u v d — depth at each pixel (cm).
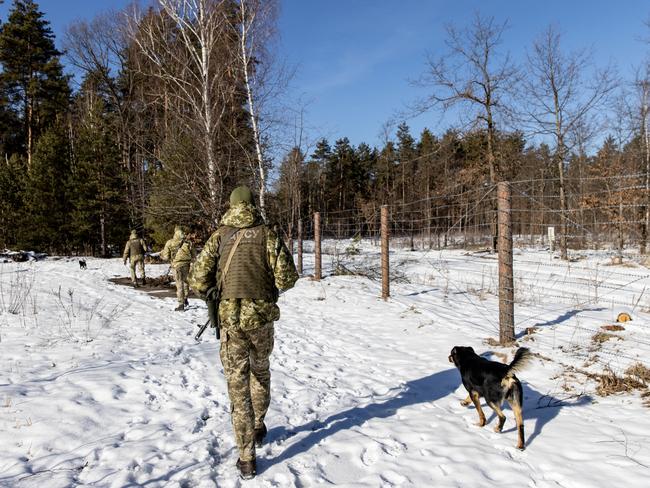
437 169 4050
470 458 348
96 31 2920
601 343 653
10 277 1449
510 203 665
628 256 1812
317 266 1423
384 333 766
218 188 1461
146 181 2044
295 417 419
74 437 360
